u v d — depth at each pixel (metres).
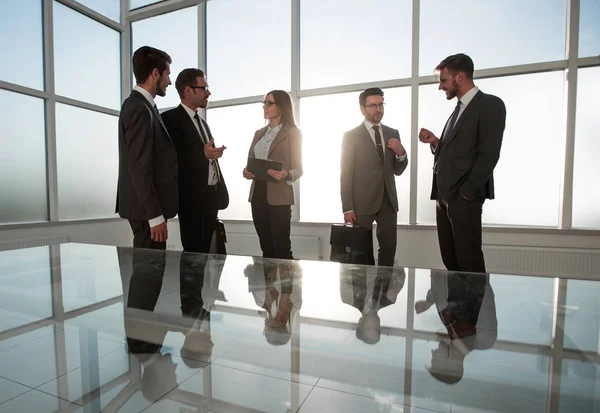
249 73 4.68
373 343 0.39
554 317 0.46
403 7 3.96
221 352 0.40
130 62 5.37
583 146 3.45
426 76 3.85
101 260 0.90
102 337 0.44
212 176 2.28
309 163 4.41
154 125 1.87
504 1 3.61
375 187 2.54
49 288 0.64
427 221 3.97
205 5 4.83
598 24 3.34
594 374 0.33
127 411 0.30
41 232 4.28
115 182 5.29
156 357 0.39
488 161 1.87
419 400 0.31
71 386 0.34
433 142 2.30
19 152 4.17
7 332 0.46
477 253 1.95
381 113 2.59
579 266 3.27
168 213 1.91
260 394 0.32
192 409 0.30
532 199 3.66
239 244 4.58
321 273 0.74
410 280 0.67
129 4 5.38
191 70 2.24
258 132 2.56
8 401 0.32
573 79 3.39
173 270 0.76
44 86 4.38
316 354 0.38
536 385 0.31
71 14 4.70
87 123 4.91
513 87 3.66
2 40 3.99
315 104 4.36
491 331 0.43
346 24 4.20
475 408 0.29
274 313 0.49
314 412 0.29
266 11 4.55
